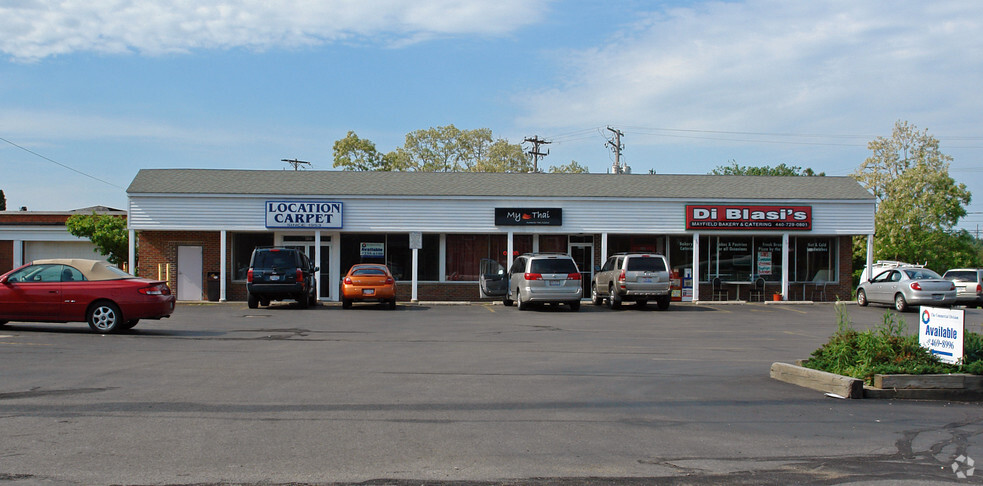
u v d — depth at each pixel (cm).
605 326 1919
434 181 3078
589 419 789
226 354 1253
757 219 2880
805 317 2277
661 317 2230
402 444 672
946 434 756
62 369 1055
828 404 895
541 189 2969
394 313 2283
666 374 1101
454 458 629
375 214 2817
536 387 973
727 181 3200
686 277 3069
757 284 2973
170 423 737
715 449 674
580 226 2867
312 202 2783
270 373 1052
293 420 759
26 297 1499
